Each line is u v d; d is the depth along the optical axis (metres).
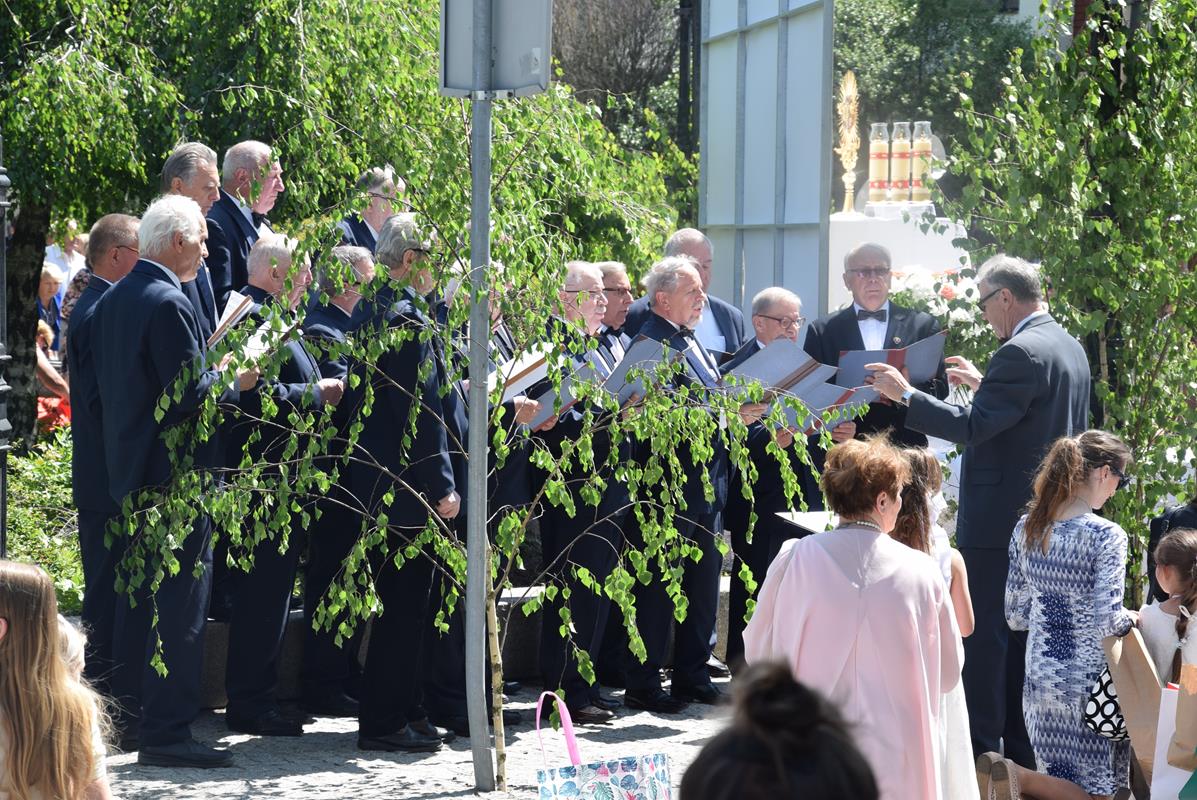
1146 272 8.00
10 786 3.64
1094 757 6.27
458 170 6.22
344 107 9.64
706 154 13.41
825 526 6.20
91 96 10.61
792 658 4.86
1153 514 8.27
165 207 6.57
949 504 8.75
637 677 8.20
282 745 7.10
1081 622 6.22
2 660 3.67
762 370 7.30
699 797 1.86
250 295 7.16
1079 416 7.22
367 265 6.86
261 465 6.12
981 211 8.23
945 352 8.50
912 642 4.79
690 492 8.01
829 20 10.68
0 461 6.12
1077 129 7.92
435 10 10.06
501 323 6.88
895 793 4.68
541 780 4.27
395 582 6.94
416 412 6.22
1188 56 8.13
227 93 10.62
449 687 7.50
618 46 29.44
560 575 7.79
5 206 6.10
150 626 6.62
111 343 6.45
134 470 6.42
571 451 6.31
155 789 6.21
